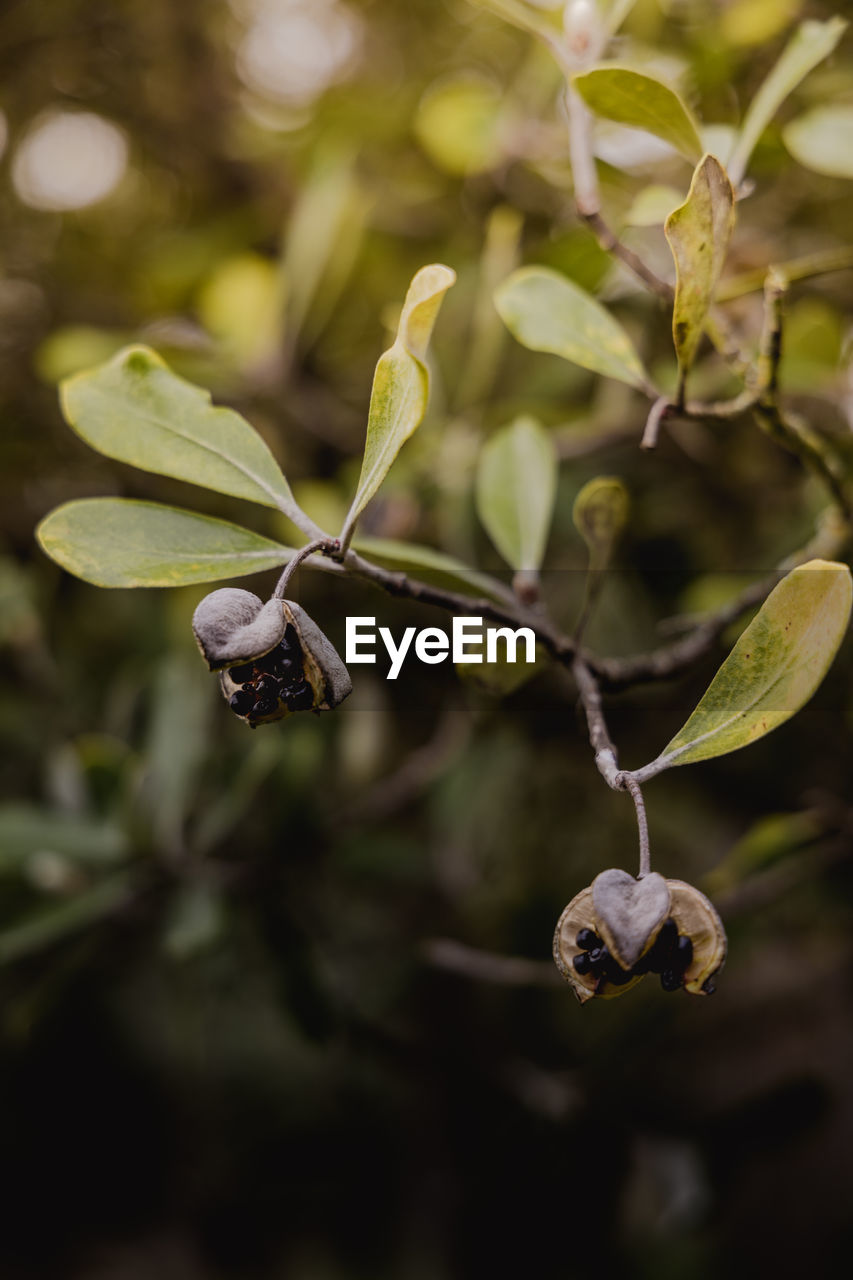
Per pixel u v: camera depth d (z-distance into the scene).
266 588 0.65
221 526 0.33
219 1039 1.01
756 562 0.59
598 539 0.36
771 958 0.94
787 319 0.48
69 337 0.60
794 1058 0.98
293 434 0.69
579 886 0.74
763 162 0.44
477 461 0.57
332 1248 0.95
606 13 0.42
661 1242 0.85
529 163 0.56
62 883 0.55
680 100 0.35
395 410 0.31
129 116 0.84
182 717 0.59
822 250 0.59
